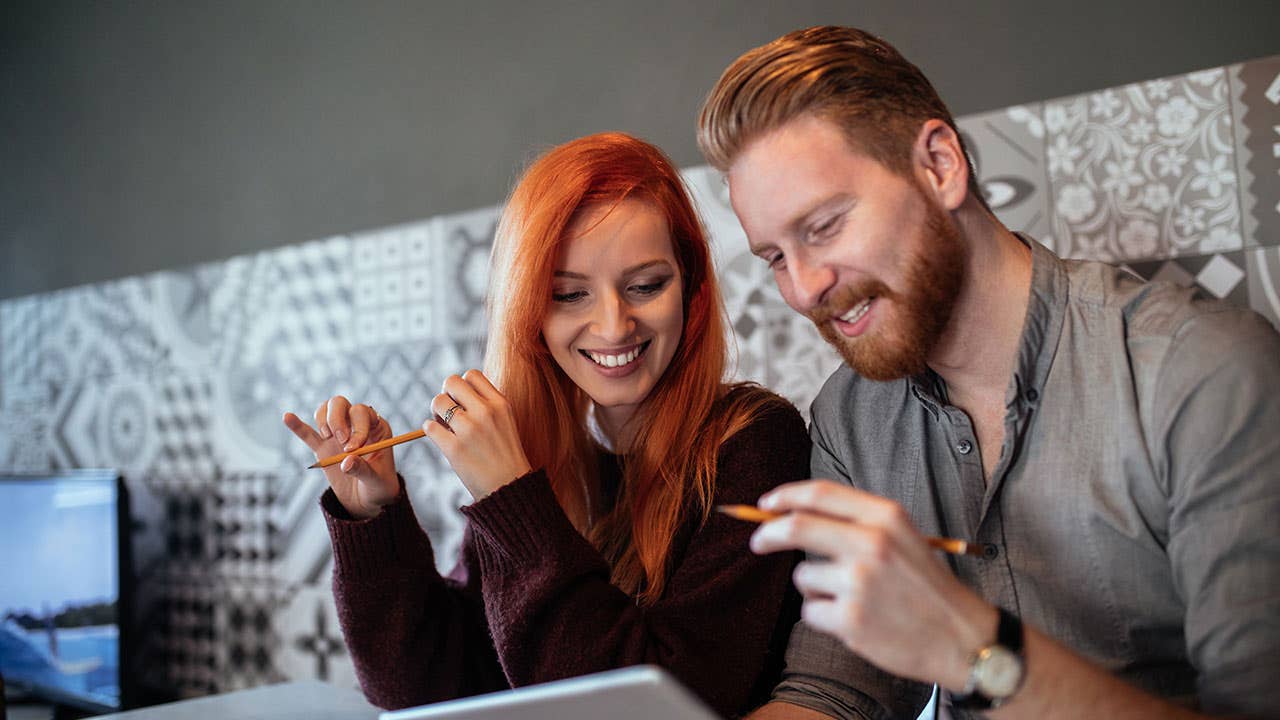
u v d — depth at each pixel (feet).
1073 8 5.06
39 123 10.30
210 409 8.70
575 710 2.09
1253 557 2.67
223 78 8.80
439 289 7.36
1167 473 2.97
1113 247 4.95
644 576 4.02
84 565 8.44
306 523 7.95
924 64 5.49
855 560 2.19
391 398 7.60
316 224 8.11
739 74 3.14
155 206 9.23
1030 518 3.28
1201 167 4.74
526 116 7.02
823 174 3.00
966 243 3.23
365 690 4.22
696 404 4.04
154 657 8.97
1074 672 2.34
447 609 4.29
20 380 10.37
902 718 3.67
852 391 3.87
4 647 9.35
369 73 7.86
